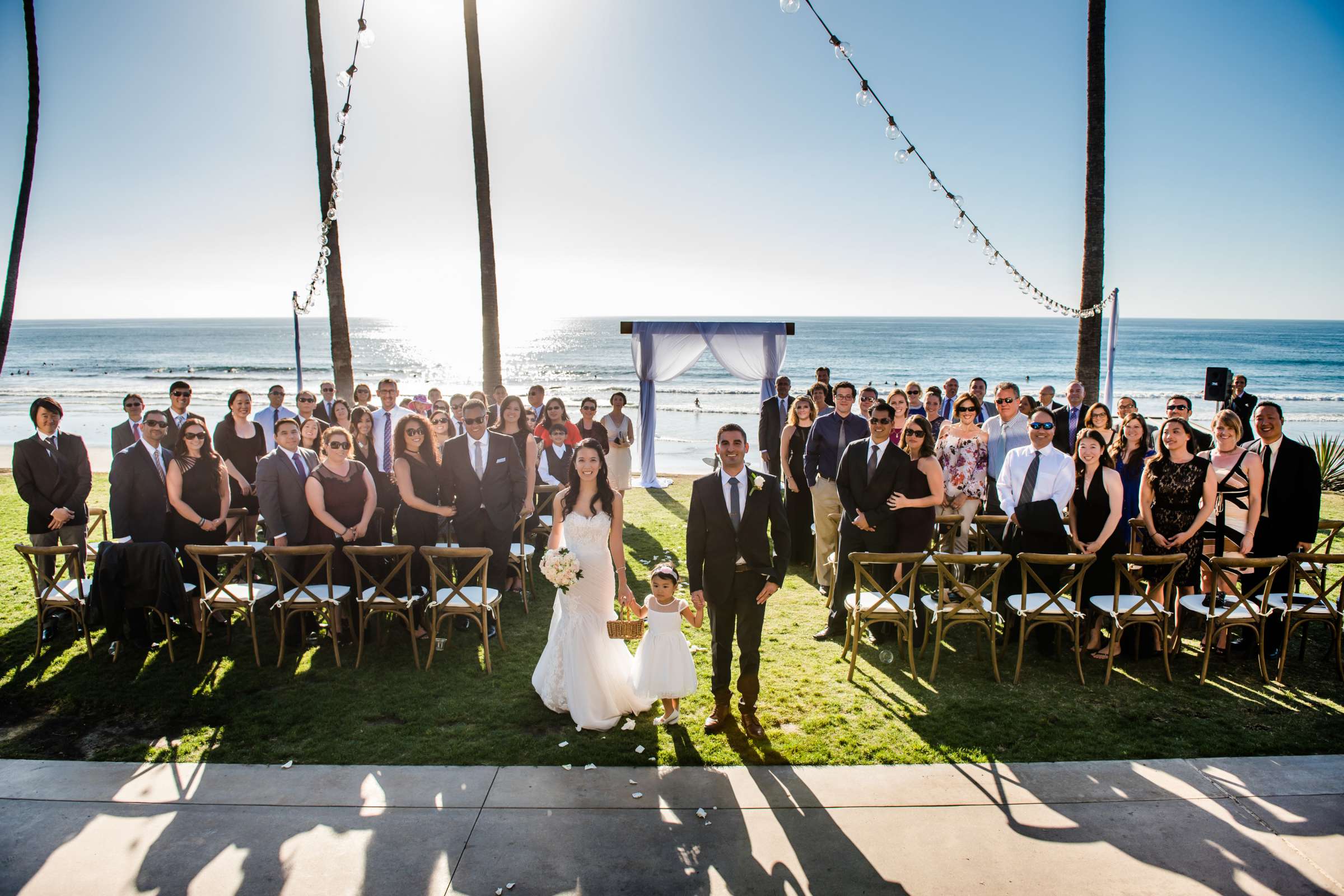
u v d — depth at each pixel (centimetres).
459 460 643
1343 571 780
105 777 411
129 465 596
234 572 556
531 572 798
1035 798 389
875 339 9775
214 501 618
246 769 418
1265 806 381
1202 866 337
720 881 329
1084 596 575
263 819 373
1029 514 573
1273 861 340
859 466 592
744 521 454
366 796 391
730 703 493
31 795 394
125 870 337
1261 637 530
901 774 413
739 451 455
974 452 687
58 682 531
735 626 471
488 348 1283
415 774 413
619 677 479
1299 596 547
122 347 9456
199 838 359
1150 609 534
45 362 7162
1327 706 494
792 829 365
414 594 600
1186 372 5859
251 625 555
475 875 333
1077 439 580
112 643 565
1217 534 600
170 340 11038
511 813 377
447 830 364
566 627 474
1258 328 15312
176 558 568
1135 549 628
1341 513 1018
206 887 326
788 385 913
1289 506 575
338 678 540
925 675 546
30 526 646
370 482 616
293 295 1018
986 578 691
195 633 621
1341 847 350
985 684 530
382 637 591
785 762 425
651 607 471
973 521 685
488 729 464
